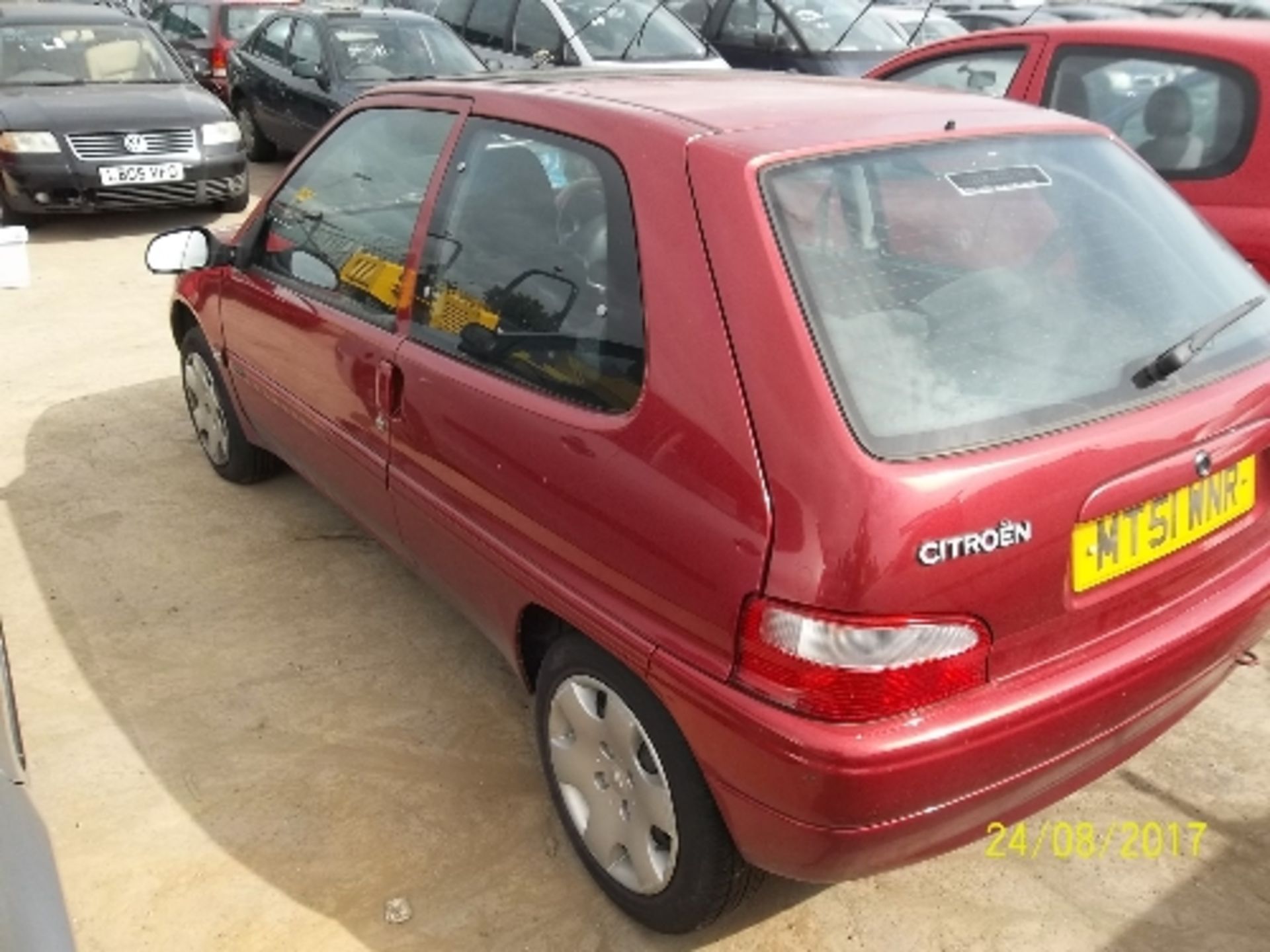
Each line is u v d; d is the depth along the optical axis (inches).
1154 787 113.9
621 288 88.4
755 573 75.4
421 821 109.9
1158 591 85.4
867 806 74.6
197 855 105.4
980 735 76.0
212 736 121.0
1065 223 93.2
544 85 110.5
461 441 102.7
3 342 242.2
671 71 122.3
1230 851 106.0
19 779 73.7
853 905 100.6
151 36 364.2
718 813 86.4
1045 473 76.5
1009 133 97.7
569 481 89.9
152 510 168.7
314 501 171.8
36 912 62.9
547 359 94.6
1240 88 166.7
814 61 367.6
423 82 125.2
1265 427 90.7
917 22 441.7
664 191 87.0
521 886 102.7
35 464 183.9
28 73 339.6
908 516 72.2
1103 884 102.7
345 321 122.6
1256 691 127.9
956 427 76.6
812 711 74.1
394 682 130.5
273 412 147.0
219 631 139.5
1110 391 83.1
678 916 92.8
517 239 101.4
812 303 78.9
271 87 405.4
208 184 341.4
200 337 168.7
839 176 86.4
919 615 73.4
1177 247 98.1
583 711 96.3
